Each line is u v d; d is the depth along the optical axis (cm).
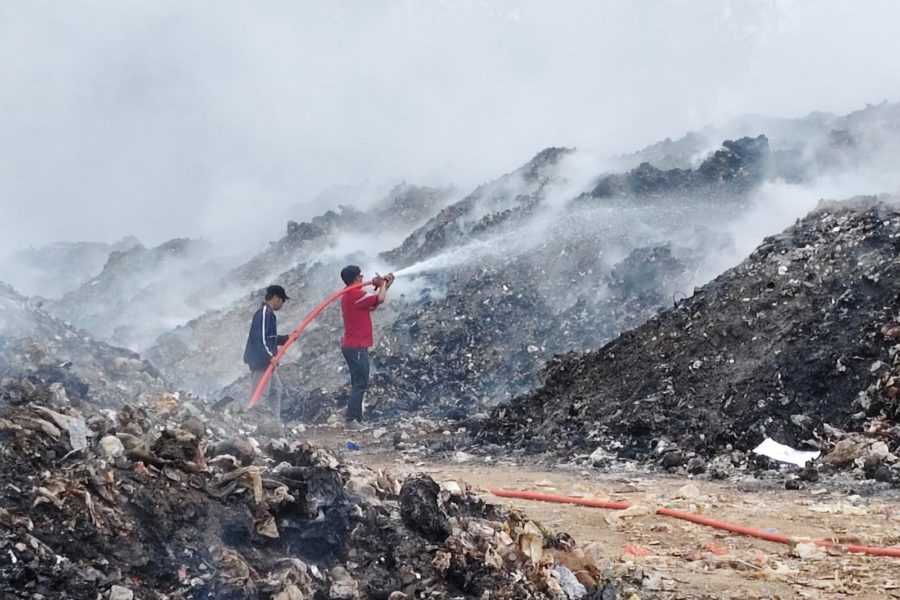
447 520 580
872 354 1156
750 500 892
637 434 1219
